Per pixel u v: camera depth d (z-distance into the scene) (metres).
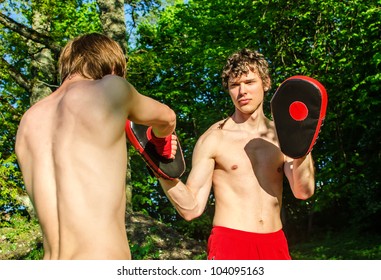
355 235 15.49
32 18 15.15
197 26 18.14
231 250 3.24
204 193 3.35
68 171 1.83
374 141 14.05
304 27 13.02
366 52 11.78
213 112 16.73
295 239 18.83
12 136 14.43
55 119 1.94
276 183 3.40
